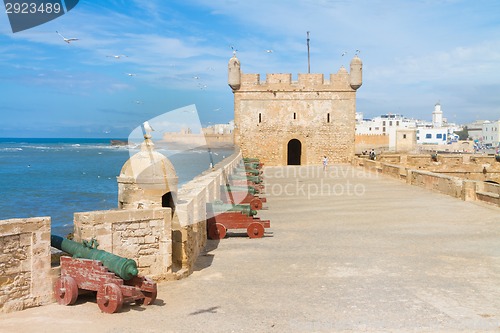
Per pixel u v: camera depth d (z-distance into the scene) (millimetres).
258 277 11031
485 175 42969
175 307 8906
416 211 20375
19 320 8117
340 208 22281
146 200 11359
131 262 8734
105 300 8516
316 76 52375
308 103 52500
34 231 8906
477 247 13539
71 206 38375
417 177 30688
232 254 13594
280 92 52312
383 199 24922
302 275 11125
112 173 70188
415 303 8945
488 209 20172
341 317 8273
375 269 11492
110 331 7617
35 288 8922
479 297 9250
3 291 8500
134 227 10328
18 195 45156
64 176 65500
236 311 8664
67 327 7754
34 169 77312
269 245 14734
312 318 8250
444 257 12500
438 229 16359
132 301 9172
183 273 11062
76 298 8977
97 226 9766
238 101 52500
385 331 7617
